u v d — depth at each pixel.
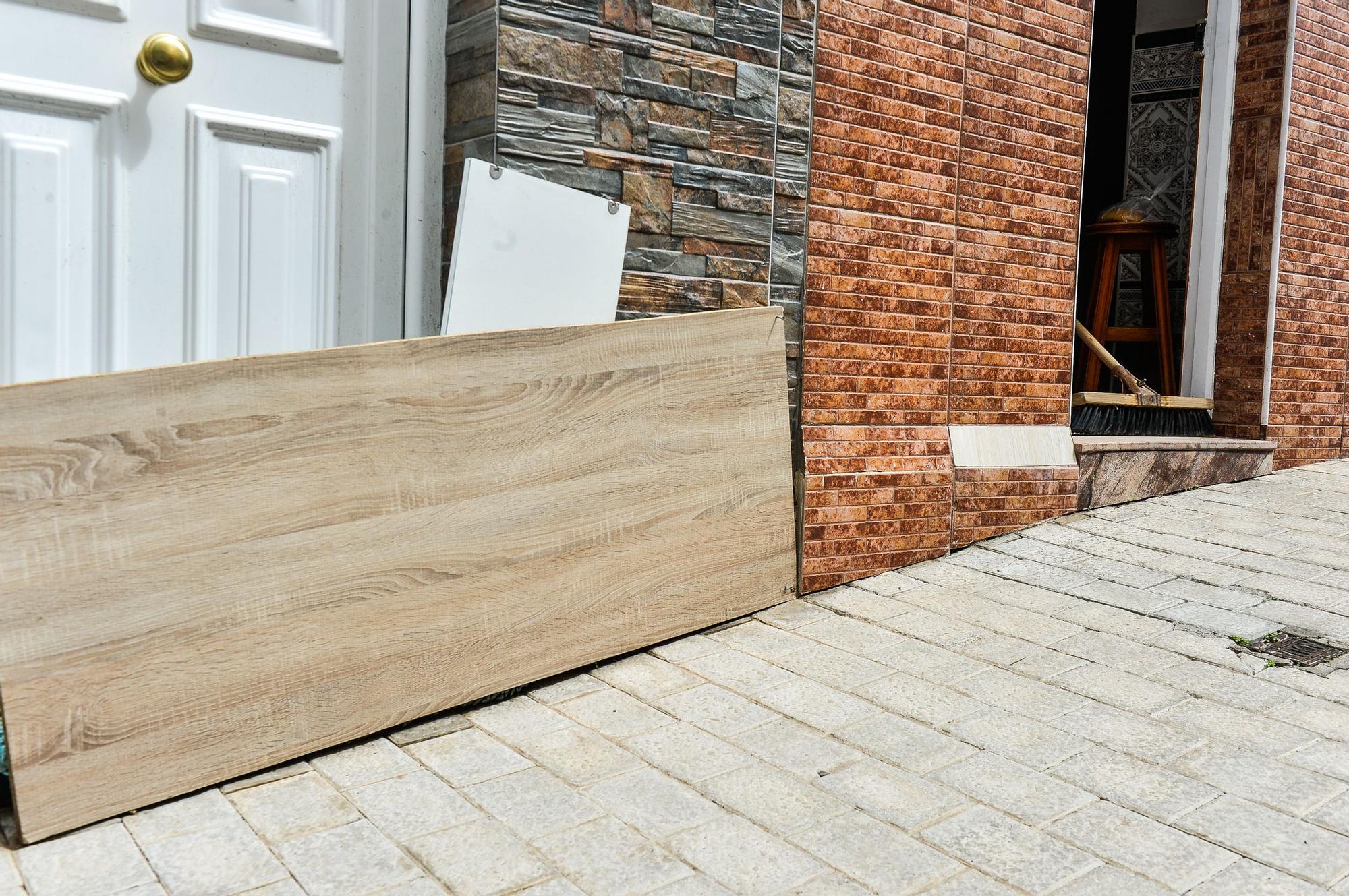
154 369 2.22
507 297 3.01
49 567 2.11
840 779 2.42
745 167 3.55
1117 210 6.03
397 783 2.38
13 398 2.06
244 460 2.36
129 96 2.69
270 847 2.10
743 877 2.01
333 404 2.49
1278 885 1.99
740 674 3.05
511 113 3.04
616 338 3.08
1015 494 4.37
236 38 2.84
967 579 3.88
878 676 3.03
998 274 4.29
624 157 3.28
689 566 3.32
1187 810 2.27
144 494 2.22
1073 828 2.20
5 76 2.52
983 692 2.90
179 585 2.27
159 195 2.76
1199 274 5.71
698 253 3.48
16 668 2.07
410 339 2.66
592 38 3.18
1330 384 5.93
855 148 3.81
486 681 2.79
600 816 2.24
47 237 2.61
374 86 3.10
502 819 2.22
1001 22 4.20
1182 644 3.22
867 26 3.80
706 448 3.36
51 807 2.10
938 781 2.41
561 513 2.95
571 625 2.98
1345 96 5.79
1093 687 2.92
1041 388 4.48
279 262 2.98
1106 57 6.86
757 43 3.54
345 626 2.52
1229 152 5.62
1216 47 5.59
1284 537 4.31
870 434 3.95
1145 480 4.92
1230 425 5.70
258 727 2.38
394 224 3.19
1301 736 2.62
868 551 3.93
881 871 2.04
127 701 2.20
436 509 2.67
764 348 3.53
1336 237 5.86
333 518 2.49
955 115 4.09
